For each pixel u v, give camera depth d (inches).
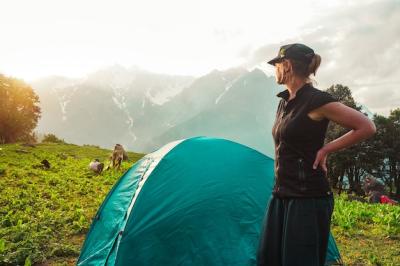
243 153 313.1
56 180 852.6
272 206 159.3
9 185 773.3
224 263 273.4
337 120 143.9
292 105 155.4
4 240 354.9
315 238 147.3
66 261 324.5
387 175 2972.4
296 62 156.3
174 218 276.2
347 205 649.6
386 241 406.6
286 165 154.4
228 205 288.0
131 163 1412.4
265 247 158.1
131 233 271.9
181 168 293.7
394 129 2869.1
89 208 564.1
